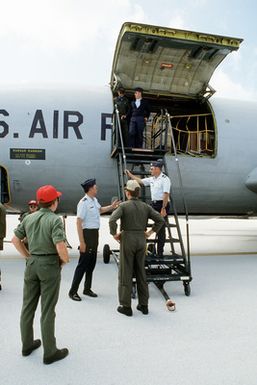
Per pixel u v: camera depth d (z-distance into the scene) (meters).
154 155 7.84
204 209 10.74
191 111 11.36
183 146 11.23
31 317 3.78
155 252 8.70
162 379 3.38
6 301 5.72
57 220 3.59
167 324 4.85
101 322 4.89
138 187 5.34
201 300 6.01
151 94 10.29
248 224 28.50
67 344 4.15
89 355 3.88
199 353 3.96
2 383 3.28
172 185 9.59
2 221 6.34
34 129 8.90
